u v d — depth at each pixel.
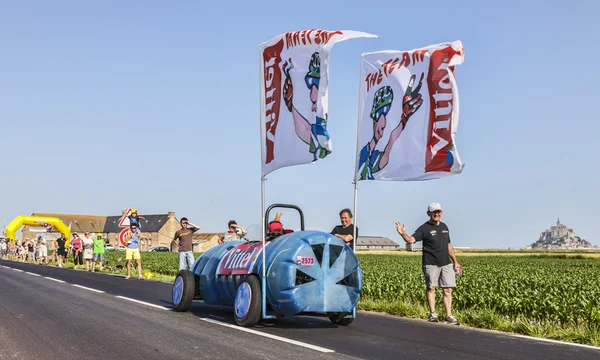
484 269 33.66
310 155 9.38
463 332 9.20
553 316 11.73
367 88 11.39
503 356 7.17
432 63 10.30
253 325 9.54
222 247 11.63
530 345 7.98
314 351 7.34
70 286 17.67
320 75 9.29
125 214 22.95
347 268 9.52
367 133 11.32
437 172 10.16
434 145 10.20
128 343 7.87
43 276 23.00
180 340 8.11
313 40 9.42
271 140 10.05
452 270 10.59
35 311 11.27
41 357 7.02
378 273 22.39
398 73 10.80
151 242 126.88
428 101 10.34
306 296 9.19
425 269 10.62
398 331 9.26
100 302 13.01
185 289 11.38
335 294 9.38
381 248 199.12
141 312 11.28
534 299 12.82
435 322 10.52
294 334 8.77
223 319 10.42
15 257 57.25
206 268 11.39
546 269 35.12
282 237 9.71
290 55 9.76
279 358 6.89
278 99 9.97
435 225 10.62
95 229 141.50
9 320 10.02
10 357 7.03
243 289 9.59
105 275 24.80
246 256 10.22
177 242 17.23
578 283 20.48
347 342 8.07
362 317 11.30
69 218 140.88
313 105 9.37
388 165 10.81
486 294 14.09
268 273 9.36
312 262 9.28
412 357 7.05
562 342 8.26
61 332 8.77
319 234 9.48
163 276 24.94
